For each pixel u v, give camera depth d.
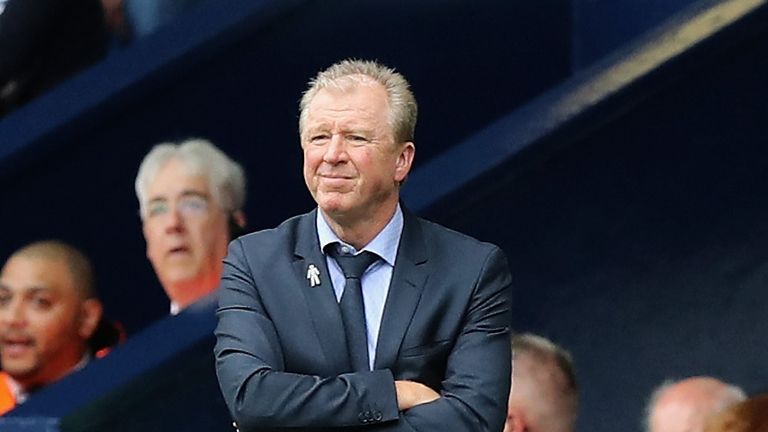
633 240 17.52
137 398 16.69
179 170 18.48
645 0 18.64
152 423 16.78
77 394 16.67
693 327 17.48
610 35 19.16
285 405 10.89
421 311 11.22
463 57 19.36
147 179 18.48
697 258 17.55
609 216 17.53
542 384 17.38
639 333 17.52
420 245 11.45
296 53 18.80
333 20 18.88
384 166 11.11
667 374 17.45
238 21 18.52
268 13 18.53
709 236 17.55
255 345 11.14
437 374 11.32
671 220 17.55
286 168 18.77
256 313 11.27
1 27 18.95
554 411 17.38
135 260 18.55
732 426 17.36
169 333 16.89
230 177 18.59
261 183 18.72
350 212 11.12
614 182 17.55
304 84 18.80
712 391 17.38
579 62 19.39
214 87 18.64
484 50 19.39
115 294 18.52
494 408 11.12
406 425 10.93
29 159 18.44
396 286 11.29
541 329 17.48
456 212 17.41
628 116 17.52
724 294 17.50
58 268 18.41
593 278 17.53
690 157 17.58
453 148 17.64
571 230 17.48
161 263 18.47
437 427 10.95
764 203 17.48
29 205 18.55
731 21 17.39
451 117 19.36
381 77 11.22
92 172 18.52
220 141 18.67
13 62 19.06
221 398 16.81
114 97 18.42
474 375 11.13
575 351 17.45
